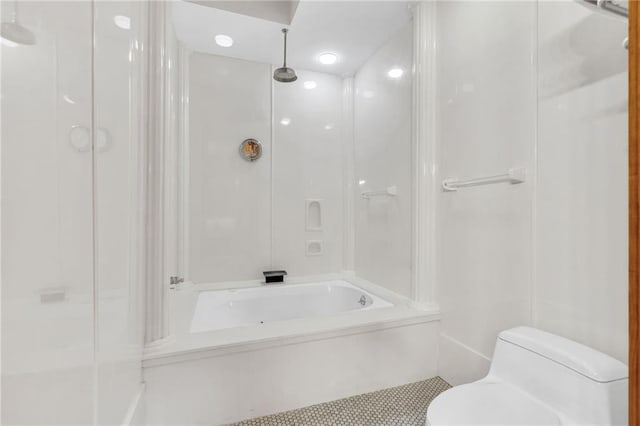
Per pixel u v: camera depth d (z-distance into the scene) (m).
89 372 0.73
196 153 2.63
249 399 1.51
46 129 0.56
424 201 1.96
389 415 1.54
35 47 0.53
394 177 2.39
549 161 1.29
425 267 1.96
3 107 0.45
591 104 1.14
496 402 1.06
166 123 1.43
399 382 1.83
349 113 3.07
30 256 0.52
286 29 2.31
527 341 1.15
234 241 2.76
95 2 0.78
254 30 2.32
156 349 1.37
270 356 1.55
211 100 2.68
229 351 1.47
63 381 0.61
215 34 2.38
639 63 0.44
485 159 1.61
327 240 3.08
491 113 1.57
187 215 2.57
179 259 2.52
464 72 1.75
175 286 2.45
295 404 1.60
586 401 0.95
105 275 0.85
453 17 1.83
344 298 2.67
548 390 1.05
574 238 1.20
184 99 2.54
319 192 3.06
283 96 2.92
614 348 1.07
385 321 1.80
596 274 1.13
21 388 0.49
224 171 2.73
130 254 1.10
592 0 0.84
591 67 1.14
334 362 1.68
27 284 0.51
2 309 0.45
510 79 1.47
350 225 3.07
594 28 1.13
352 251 3.06
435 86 1.97
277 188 2.91
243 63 2.79
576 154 1.19
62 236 0.62
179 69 2.50
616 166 1.07
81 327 0.69
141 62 1.24
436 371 1.93
